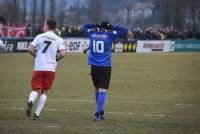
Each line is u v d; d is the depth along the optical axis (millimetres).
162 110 38812
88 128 30547
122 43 149875
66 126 31125
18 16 167375
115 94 49812
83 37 141125
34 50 33281
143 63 100938
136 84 60125
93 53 34312
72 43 138500
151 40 155000
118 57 122250
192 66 93562
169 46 157750
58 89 53562
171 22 180500
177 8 180750
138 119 34250
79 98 45875
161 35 157625
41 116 34875
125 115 36031
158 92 51875
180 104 42531
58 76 69750
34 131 29359
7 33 132500
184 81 64562
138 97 47406
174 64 98750
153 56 127750
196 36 165000
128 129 30406
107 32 34281
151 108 39875
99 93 33844
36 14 168250
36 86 33062
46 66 33156
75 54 130250
